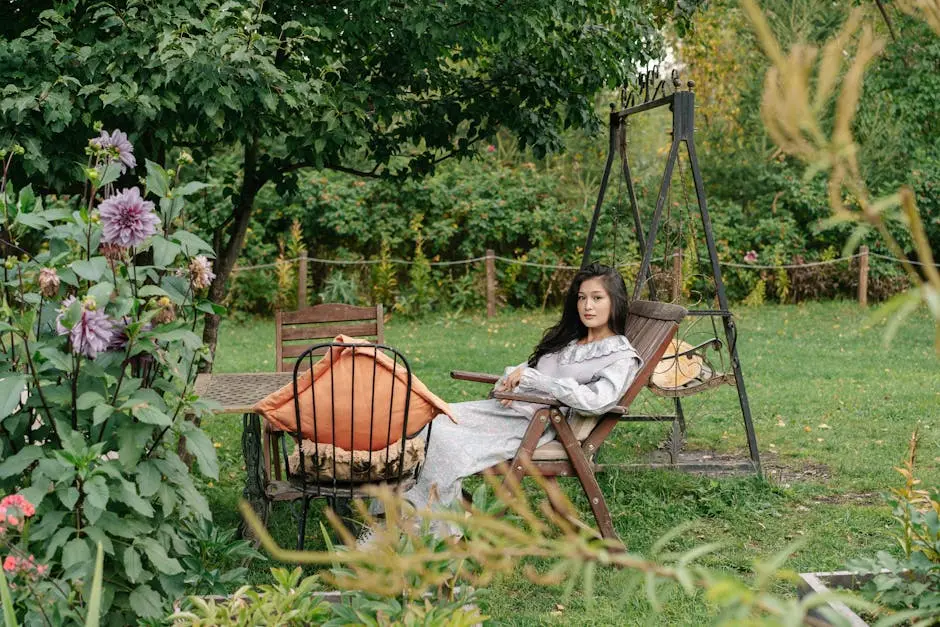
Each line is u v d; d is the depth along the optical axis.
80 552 2.36
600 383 3.91
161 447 2.74
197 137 5.14
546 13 4.62
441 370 8.97
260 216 13.08
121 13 3.94
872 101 13.16
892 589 2.55
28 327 2.48
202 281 2.79
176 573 2.63
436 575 1.19
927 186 13.46
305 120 4.35
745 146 14.57
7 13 4.47
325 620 2.28
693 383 5.08
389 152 5.48
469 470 3.74
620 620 3.33
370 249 13.62
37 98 3.70
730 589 0.96
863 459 5.56
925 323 11.55
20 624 2.29
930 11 1.05
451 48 5.31
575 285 4.21
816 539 4.20
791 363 8.98
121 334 2.60
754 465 5.09
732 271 13.91
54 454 2.41
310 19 4.43
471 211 13.52
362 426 3.31
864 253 13.23
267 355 9.89
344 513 4.36
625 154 5.59
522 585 3.65
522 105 5.96
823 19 13.40
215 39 3.78
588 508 4.67
